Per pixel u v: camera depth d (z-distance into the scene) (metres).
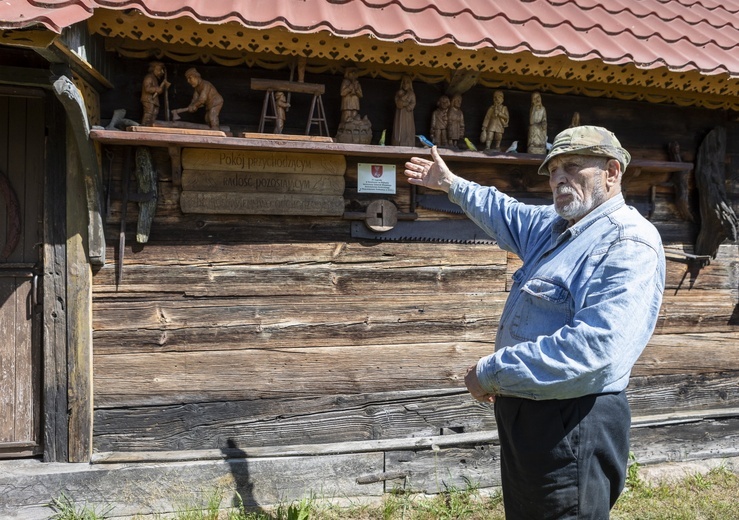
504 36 3.10
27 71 3.03
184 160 3.18
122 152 3.19
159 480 3.25
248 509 3.32
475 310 3.70
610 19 3.63
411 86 3.42
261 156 3.28
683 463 3.98
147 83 3.05
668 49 3.38
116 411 3.28
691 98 3.85
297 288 3.45
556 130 3.79
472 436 3.65
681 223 4.02
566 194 1.98
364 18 2.94
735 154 4.09
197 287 3.33
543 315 1.99
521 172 3.72
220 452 3.36
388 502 3.41
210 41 2.87
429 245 3.62
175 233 3.29
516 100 3.71
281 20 2.75
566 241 2.02
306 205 3.35
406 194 3.57
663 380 4.04
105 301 3.24
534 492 1.98
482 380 1.95
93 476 3.17
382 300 3.57
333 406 3.53
